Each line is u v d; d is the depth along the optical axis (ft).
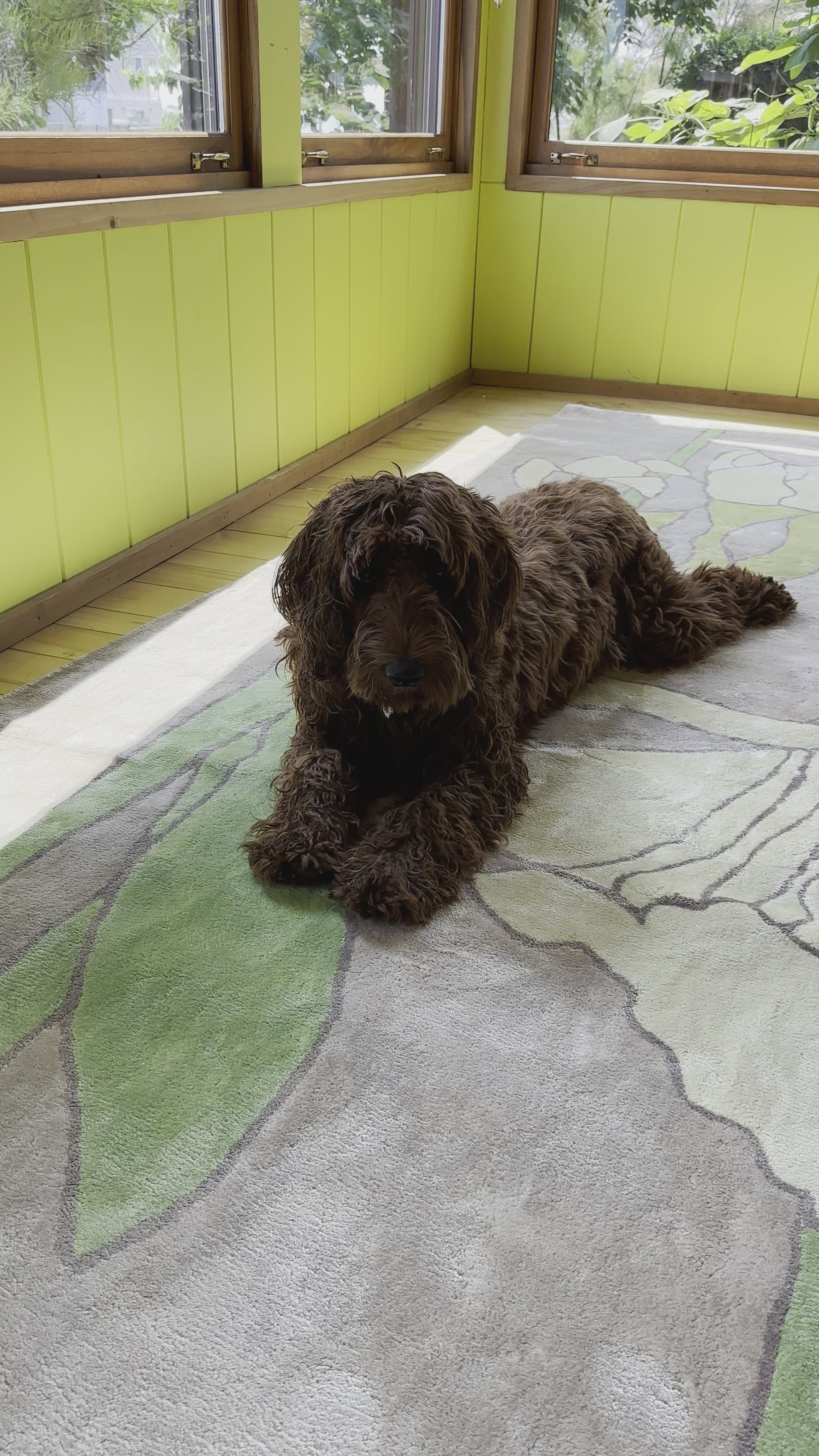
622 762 7.43
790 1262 4.04
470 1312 3.83
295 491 13.12
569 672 8.06
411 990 5.30
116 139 9.75
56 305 8.84
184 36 10.45
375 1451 3.41
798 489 13.09
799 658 9.09
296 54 11.85
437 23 15.89
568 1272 3.97
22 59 8.58
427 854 5.98
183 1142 4.47
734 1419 3.52
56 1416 3.50
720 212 16.83
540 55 17.25
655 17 16.55
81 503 9.63
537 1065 4.88
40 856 6.25
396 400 16.35
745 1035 5.09
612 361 18.45
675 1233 4.13
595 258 17.81
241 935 5.65
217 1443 3.43
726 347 17.65
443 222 16.76
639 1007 5.24
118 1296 3.87
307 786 6.38
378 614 5.80
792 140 16.78
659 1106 4.68
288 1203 4.22
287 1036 5.00
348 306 14.12
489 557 6.27
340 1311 3.83
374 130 14.88
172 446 10.86
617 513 9.08
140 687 8.26
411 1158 4.41
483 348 19.12
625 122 17.38
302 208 12.39
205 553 11.12
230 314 11.44
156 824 6.57
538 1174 4.35
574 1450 3.42
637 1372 3.65
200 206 10.44
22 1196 4.24
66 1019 5.09
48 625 9.36
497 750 6.60
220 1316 3.80
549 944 5.65
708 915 5.91
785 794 7.06
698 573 9.72
